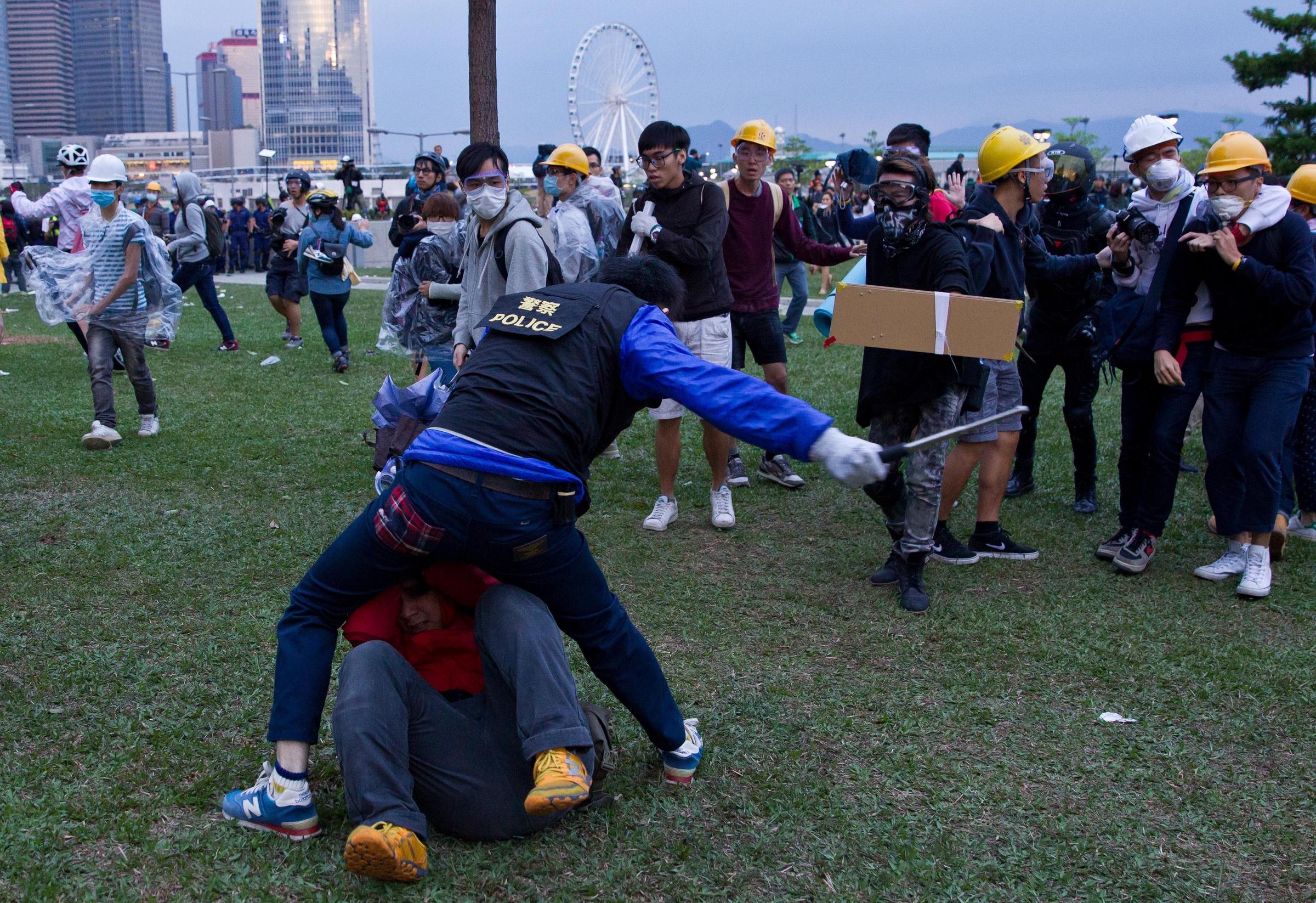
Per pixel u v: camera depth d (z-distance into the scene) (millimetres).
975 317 3633
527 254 4621
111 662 3572
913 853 2627
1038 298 5371
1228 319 4422
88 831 2611
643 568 4723
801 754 3102
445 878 2482
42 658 3600
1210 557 4988
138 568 4488
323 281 9508
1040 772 3043
